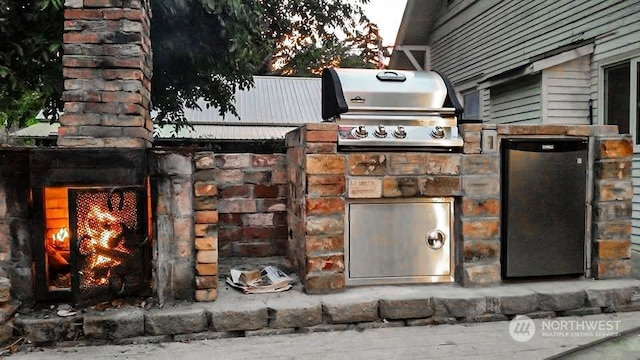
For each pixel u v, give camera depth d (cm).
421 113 295
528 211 294
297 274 309
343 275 278
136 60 260
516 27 722
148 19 287
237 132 895
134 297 254
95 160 236
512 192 291
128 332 237
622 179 307
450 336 251
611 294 288
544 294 280
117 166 238
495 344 240
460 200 292
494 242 292
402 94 293
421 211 291
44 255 246
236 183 351
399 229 289
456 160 288
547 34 658
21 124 745
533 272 295
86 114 256
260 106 1004
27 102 654
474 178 289
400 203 289
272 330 253
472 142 290
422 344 240
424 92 297
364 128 279
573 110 599
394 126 288
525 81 655
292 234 328
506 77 661
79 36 256
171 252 259
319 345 238
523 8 705
